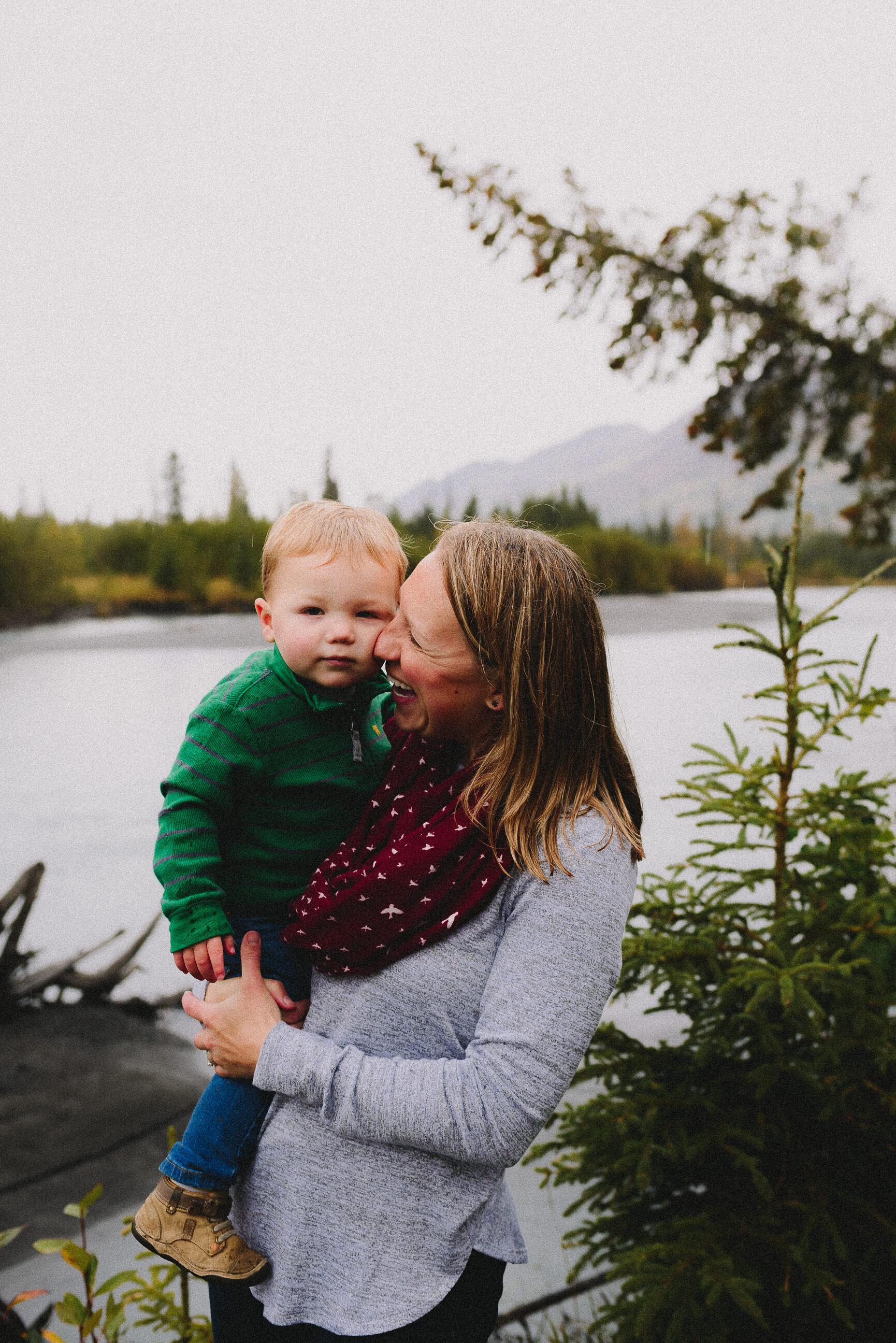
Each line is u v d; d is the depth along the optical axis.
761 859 7.56
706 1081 2.26
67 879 8.66
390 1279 1.11
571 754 1.13
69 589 44.25
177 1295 3.24
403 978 1.14
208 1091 1.28
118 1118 4.82
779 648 2.25
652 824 9.30
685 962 2.20
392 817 1.23
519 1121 1.02
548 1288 3.31
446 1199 1.12
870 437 3.29
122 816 10.73
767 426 3.40
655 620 38.34
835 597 47.53
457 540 1.17
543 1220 3.77
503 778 1.12
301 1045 1.13
